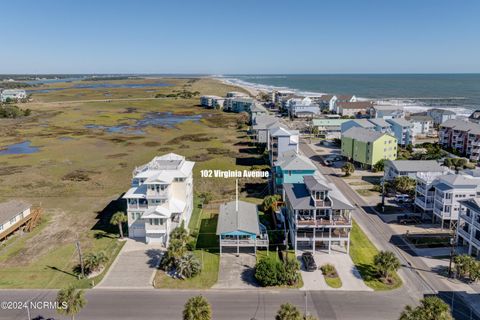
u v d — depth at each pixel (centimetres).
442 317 3859
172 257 5800
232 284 5441
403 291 5188
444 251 6272
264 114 19438
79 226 7631
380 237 6819
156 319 4678
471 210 6056
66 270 5912
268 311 4800
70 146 15012
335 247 6444
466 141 12550
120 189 9988
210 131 18188
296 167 8325
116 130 18500
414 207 8006
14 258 6325
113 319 4688
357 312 4747
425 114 18712
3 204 7419
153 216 6512
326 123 17400
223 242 6241
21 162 12662
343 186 9812
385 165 10050
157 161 7719
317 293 5175
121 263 6066
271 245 6575
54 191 9850
